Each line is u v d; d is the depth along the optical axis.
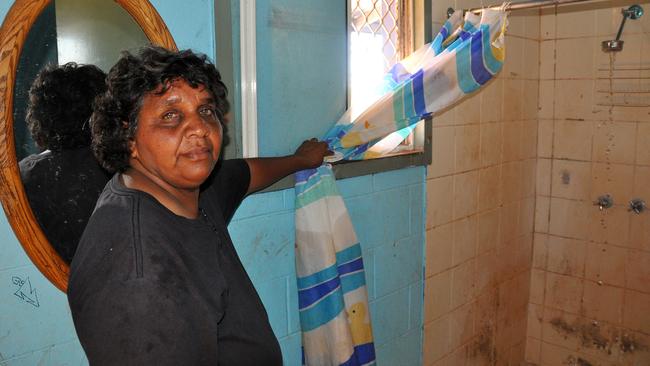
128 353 0.72
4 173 1.06
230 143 1.42
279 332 1.67
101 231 0.78
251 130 1.45
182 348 0.76
